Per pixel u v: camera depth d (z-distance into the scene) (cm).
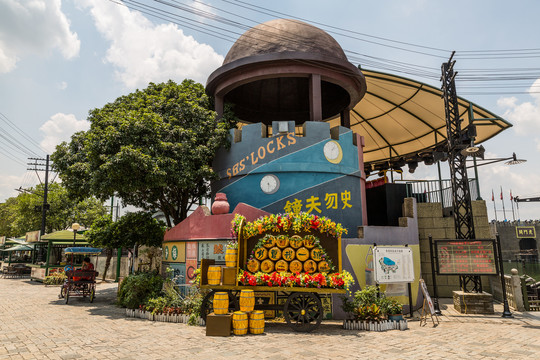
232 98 2053
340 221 1394
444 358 720
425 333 966
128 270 2472
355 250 1208
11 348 792
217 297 941
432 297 1773
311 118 1536
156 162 1324
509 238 5009
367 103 2400
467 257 1338
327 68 1574
